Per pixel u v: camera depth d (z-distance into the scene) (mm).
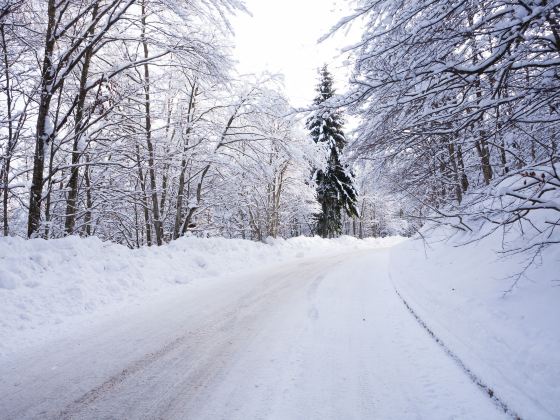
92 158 11727
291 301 7016
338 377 3629
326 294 7633
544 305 3992
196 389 3412
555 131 4902
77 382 3566
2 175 10016
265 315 6012
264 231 27953
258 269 11969
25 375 3713
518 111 4180
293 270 11594
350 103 4441
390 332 5012
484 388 3268
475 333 4199
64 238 8195
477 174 12016
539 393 2867
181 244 12305
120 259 8492
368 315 5914
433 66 4031
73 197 11109
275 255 15773
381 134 4875
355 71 4371
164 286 8445
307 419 2871
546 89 4027
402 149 5086
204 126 15016
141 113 12469
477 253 6836
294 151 16219
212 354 4289
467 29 3844
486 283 5363
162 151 14297
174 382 3561
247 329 5258
